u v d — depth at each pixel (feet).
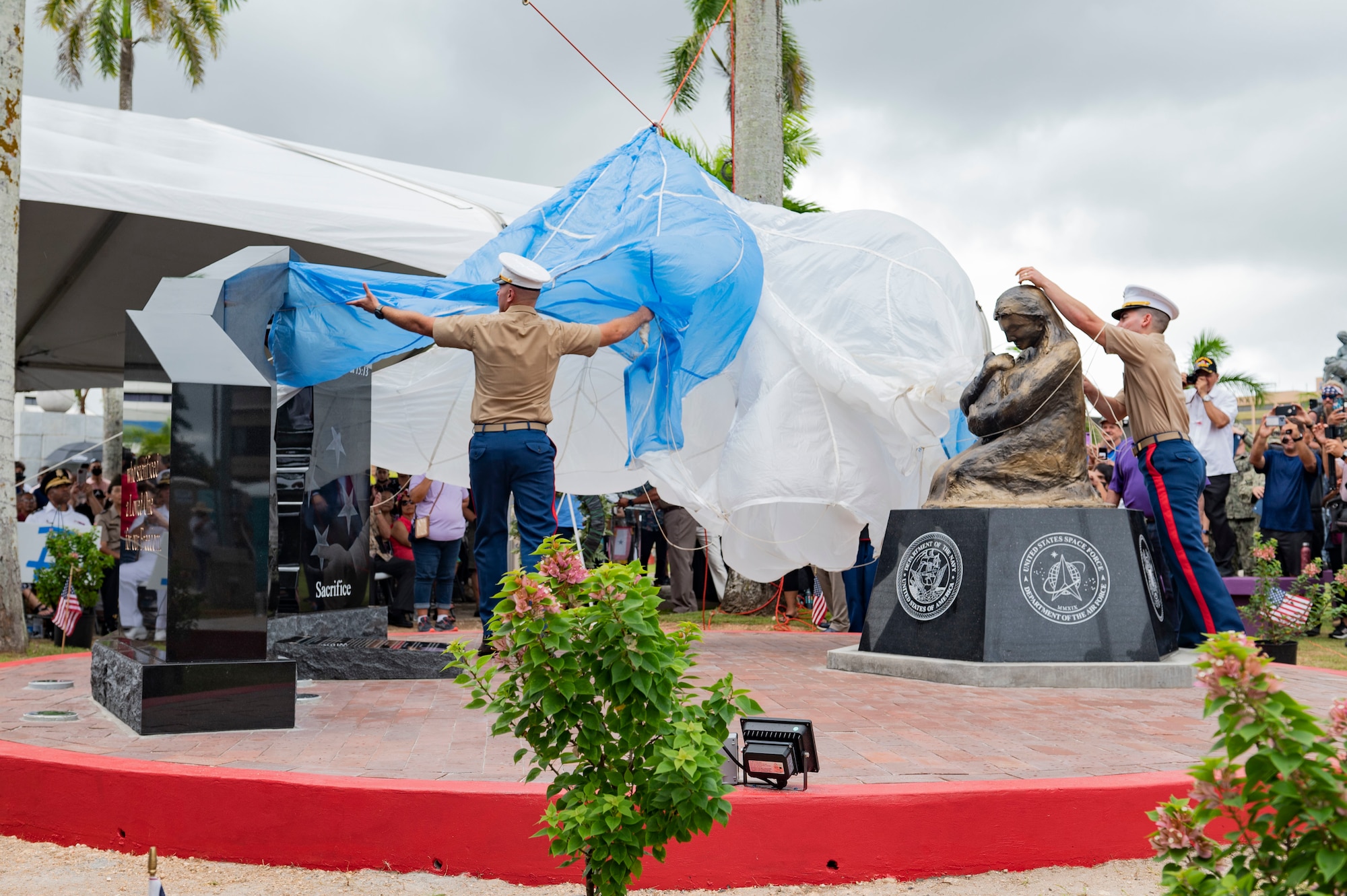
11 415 28.07
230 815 11.32
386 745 13.66
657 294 21.67
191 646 14.71
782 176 44.24
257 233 34.88
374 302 19.17
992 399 21.98
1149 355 22.43
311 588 22.61
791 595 40.24
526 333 19.25
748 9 44.04
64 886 10.49
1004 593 19.74
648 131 25.95
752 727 11.12
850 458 24.48
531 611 7.83
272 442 15.51
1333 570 34.81
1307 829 6.02
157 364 15.28
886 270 25.21
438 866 10.84
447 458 30.40
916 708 16.65
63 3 89.30
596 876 7.84
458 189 43.34
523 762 12.50
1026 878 10.66
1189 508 22.33
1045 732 14.62
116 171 32.65
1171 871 6.67
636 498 43.27
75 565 33.19
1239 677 6.12
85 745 13.60
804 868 10.53
